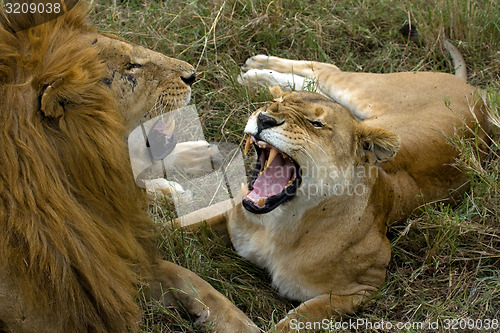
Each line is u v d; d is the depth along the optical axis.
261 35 7.33
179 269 4.74
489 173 5.75
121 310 4.03
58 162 3.67
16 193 3.49
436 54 7.39
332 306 4.64
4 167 3.49
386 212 5.11
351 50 7.52
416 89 6.47
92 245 3.77
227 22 7.27
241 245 5.19
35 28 3.68
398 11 7.69
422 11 7.57
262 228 4.97
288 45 7.44
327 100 4.62
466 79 7.02
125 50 4.16
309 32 7.27
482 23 7.52
